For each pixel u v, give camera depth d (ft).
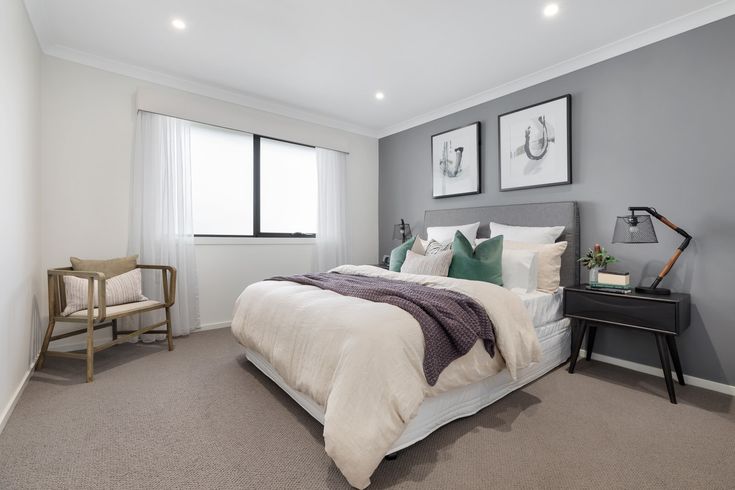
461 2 7.13
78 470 4.50
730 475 4.54
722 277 7.11
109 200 9.75
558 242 9.22
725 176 7.07
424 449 5.07
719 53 7.12
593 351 9.10
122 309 8.22
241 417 5.92
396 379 4.44
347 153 14.74
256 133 12.38
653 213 7.30
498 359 6.00
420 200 14.08
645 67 8.14
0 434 5.31
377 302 5.86
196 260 11.47
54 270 7.88
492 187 11.48
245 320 7.72
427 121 13.70
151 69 10.07
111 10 7.46
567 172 9.44
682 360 7.59
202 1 7.18
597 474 4.53
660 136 7.93
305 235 14.23
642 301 7.05
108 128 9.72
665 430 5.61
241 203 12.69
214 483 4.30
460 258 8.42
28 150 7.43
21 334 6.83
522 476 4.49
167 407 6.25
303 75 10.40
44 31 8.18
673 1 6.97
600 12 7.37
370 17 7.66
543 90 10.12
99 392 6.82
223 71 10.18
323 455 4.90
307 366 5.28
